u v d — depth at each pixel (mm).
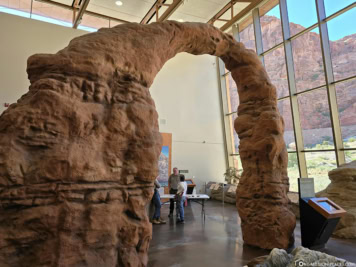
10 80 7656
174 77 11383
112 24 11445
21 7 9844
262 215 4480
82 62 2570
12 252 2023
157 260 3738
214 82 12492
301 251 2391
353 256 3957
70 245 2217
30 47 8055
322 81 8062
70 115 2357
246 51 4949
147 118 2906
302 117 8734
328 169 7867
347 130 7395
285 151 4777
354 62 7195
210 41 4438
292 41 9016
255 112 4895
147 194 2848
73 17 10125
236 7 10812
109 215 2479
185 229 5703
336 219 4160
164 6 10359
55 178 2225
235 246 4449
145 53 3090
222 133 12352
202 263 3623
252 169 4824
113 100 2742
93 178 2434
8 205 2057
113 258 2461
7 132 2141
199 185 11383
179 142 11117
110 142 2629
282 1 9148
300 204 4418
